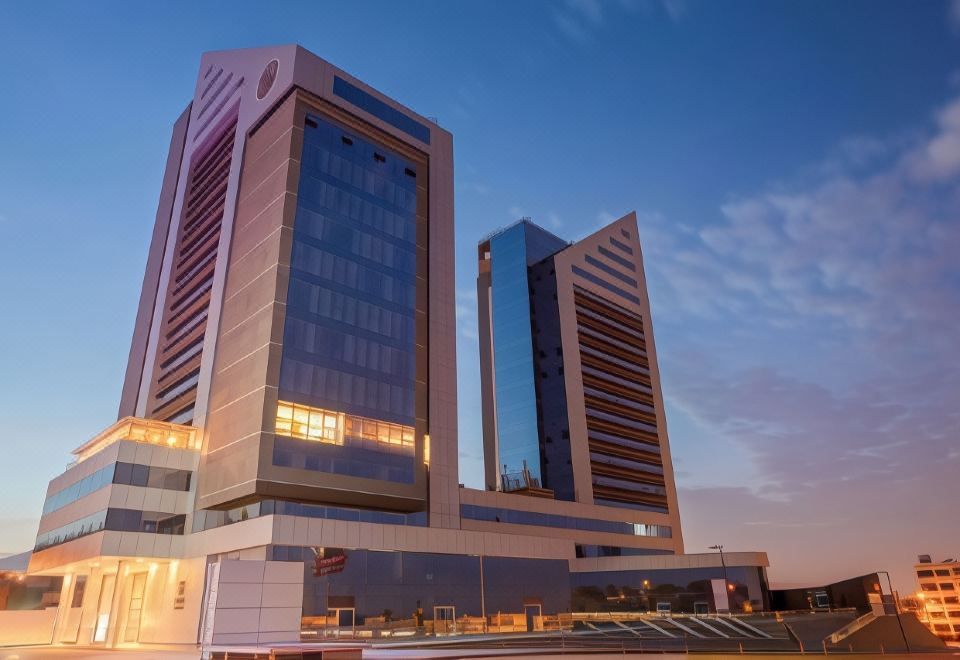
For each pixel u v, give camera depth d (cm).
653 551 9681
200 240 8056
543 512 8269
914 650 4247
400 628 5216
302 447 5547
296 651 2648
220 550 5256
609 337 11900
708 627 5350
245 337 6062
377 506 5928
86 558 5494
